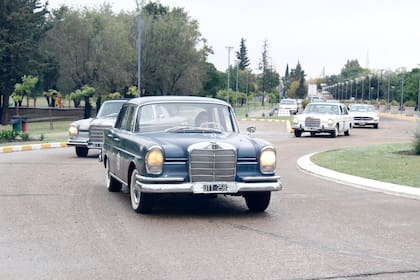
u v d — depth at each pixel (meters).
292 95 197.12
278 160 21.81
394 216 11.14
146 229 9.66
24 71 52.28
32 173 17.05
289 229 9.84
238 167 10.63
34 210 11.23
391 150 23.89
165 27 67.44
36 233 9.30
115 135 12.78
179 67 68.50
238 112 79.56
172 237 9.12
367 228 10.01
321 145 28.61
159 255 8.05
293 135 36.44
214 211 11.39
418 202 12.83
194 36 71.38
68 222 10.16
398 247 8.66
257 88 141.50
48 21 59.47
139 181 10.50
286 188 14.80
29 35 52.41
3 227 9.73
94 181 15.44
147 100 12.14
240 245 8.66
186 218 10.64
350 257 8.06
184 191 10.31
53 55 59.91
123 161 11.84
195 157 10.38
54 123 56.09
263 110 94.12
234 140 10.95
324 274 7.22
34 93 75.81
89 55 59.81
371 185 14.95
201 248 8.45
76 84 60.38
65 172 17.41
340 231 9.74
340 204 12.46
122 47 59.94
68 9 60.69
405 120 64.75
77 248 8.39
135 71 65.31
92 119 22.30
